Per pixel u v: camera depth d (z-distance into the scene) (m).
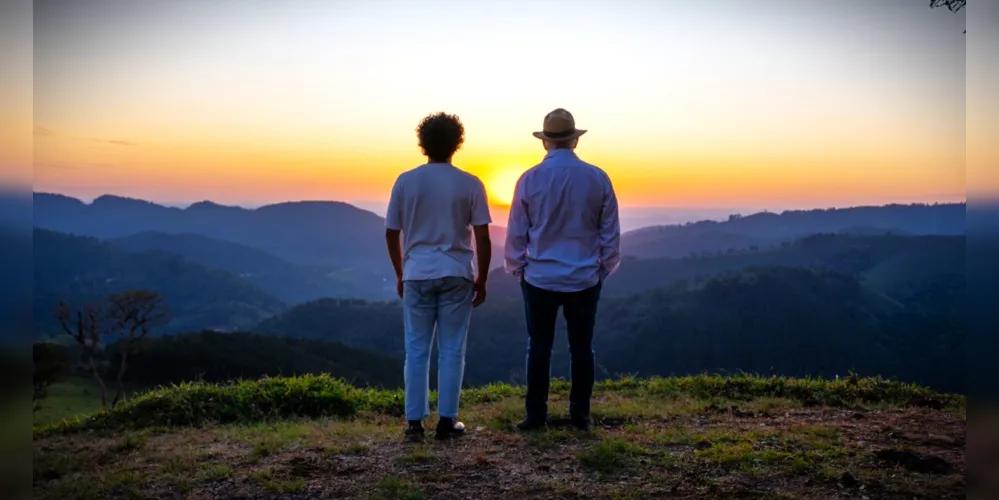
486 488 3.67
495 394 6.89
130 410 5.81
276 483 3.79
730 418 5.30
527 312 4.81
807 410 5.60
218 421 5.72
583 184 4.58
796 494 3.49
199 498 3.64
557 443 4.47
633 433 4.77
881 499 3.41
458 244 4.55
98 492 3.79
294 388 6.30
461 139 4.65
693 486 3.63
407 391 4.70
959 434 4.56
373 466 4.08
